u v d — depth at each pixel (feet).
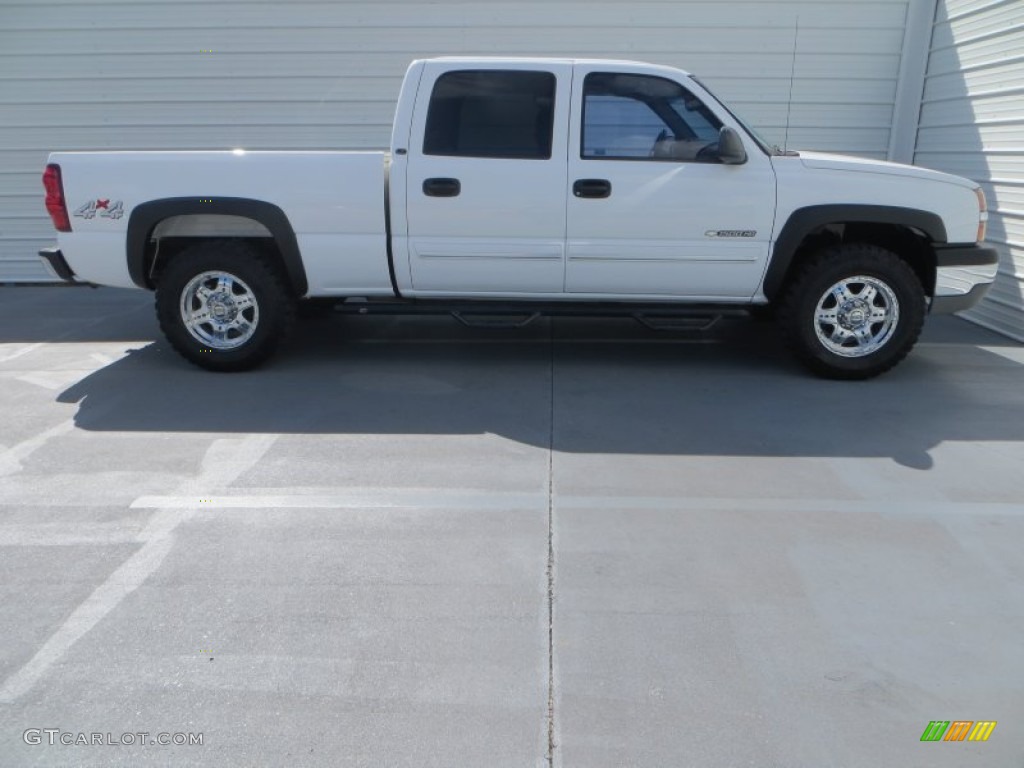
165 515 13.19
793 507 13.43
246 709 9.01
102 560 11.91
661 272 18.94
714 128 18.53
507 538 12.44
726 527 12.79
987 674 9.51
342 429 16.67
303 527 12.79
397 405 18.03
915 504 13.53
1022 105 22.61
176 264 19.42
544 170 18.43
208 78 29.14
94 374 20.22
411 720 8.83
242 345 19.84
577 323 25.35
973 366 20.94
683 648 9.95
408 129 18.60
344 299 21.18
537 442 16.02
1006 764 8.23
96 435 16.40
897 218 18.42
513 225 18.67
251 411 17.67
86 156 18.85
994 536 12.53
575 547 12.19
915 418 17.26
